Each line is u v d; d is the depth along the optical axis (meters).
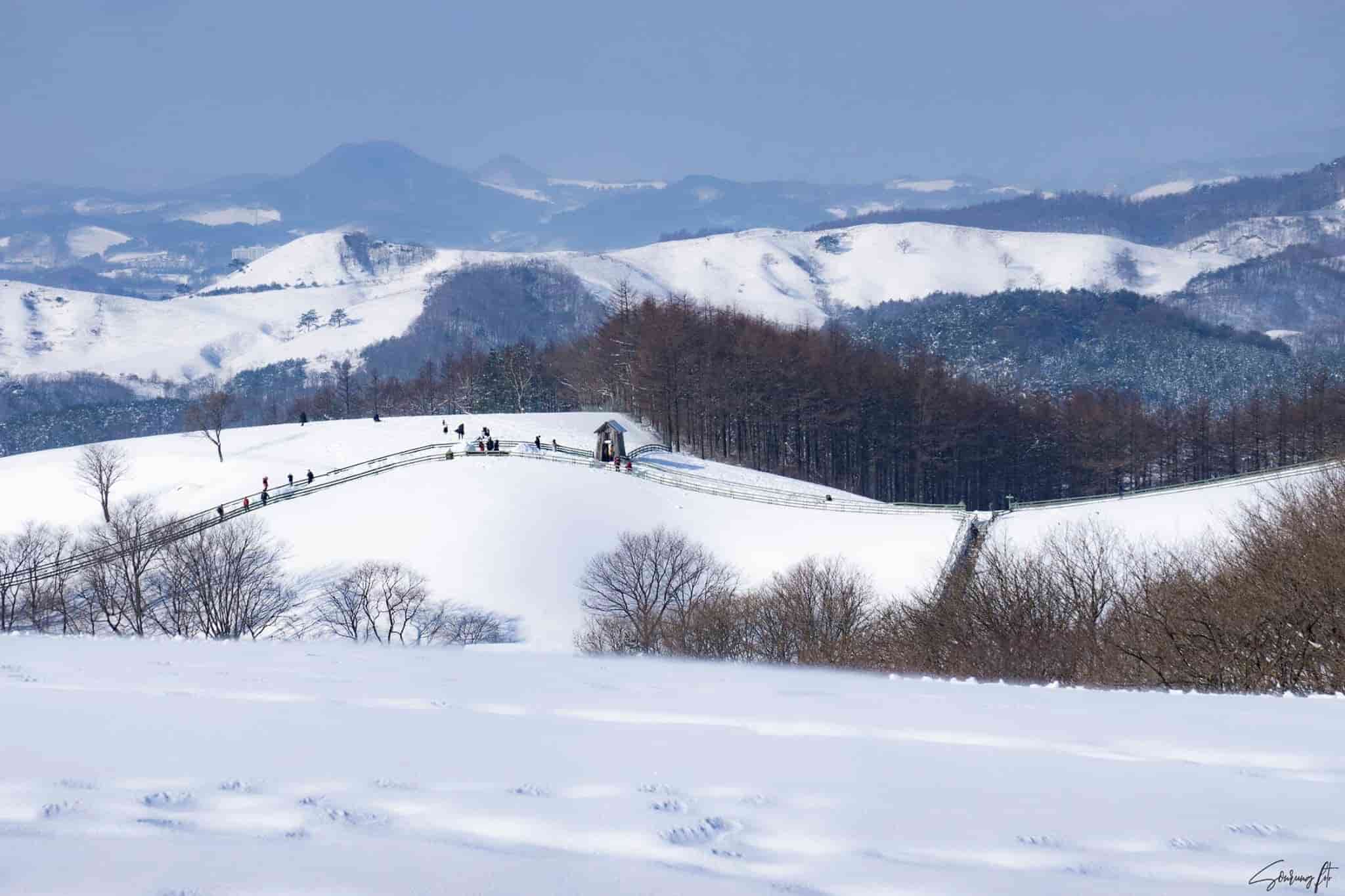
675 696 43.59
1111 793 28.30
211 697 39.91
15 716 35.00
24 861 20.75
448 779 27.48
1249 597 81.69
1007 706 42.78
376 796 25.80
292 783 26.64
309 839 22.69
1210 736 36.34
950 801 27.03
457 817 24.44
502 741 32.34
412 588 177.62
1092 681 78.19
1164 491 185.75
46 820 23.44
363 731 33.28
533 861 21.73
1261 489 159.25
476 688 44.69
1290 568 85.31
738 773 29.06
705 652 129.00
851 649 114.06
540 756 30.48
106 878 19.94
